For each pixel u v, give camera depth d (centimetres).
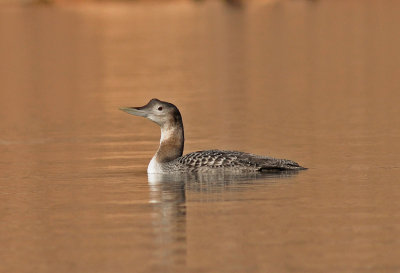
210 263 899
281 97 2656
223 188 1280
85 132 2058
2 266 907
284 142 1831
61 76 3394
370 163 1520
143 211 1142
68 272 882
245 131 2012
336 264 889
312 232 1010
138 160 1628
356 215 1090
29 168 1559
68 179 1422
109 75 3394
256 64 3688
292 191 1247
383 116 2222
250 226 1043
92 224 1076
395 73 3216
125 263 907
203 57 4012
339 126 2062
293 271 870
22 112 2459
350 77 3147
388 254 919
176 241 984
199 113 2339
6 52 4409
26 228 1063
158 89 2920
